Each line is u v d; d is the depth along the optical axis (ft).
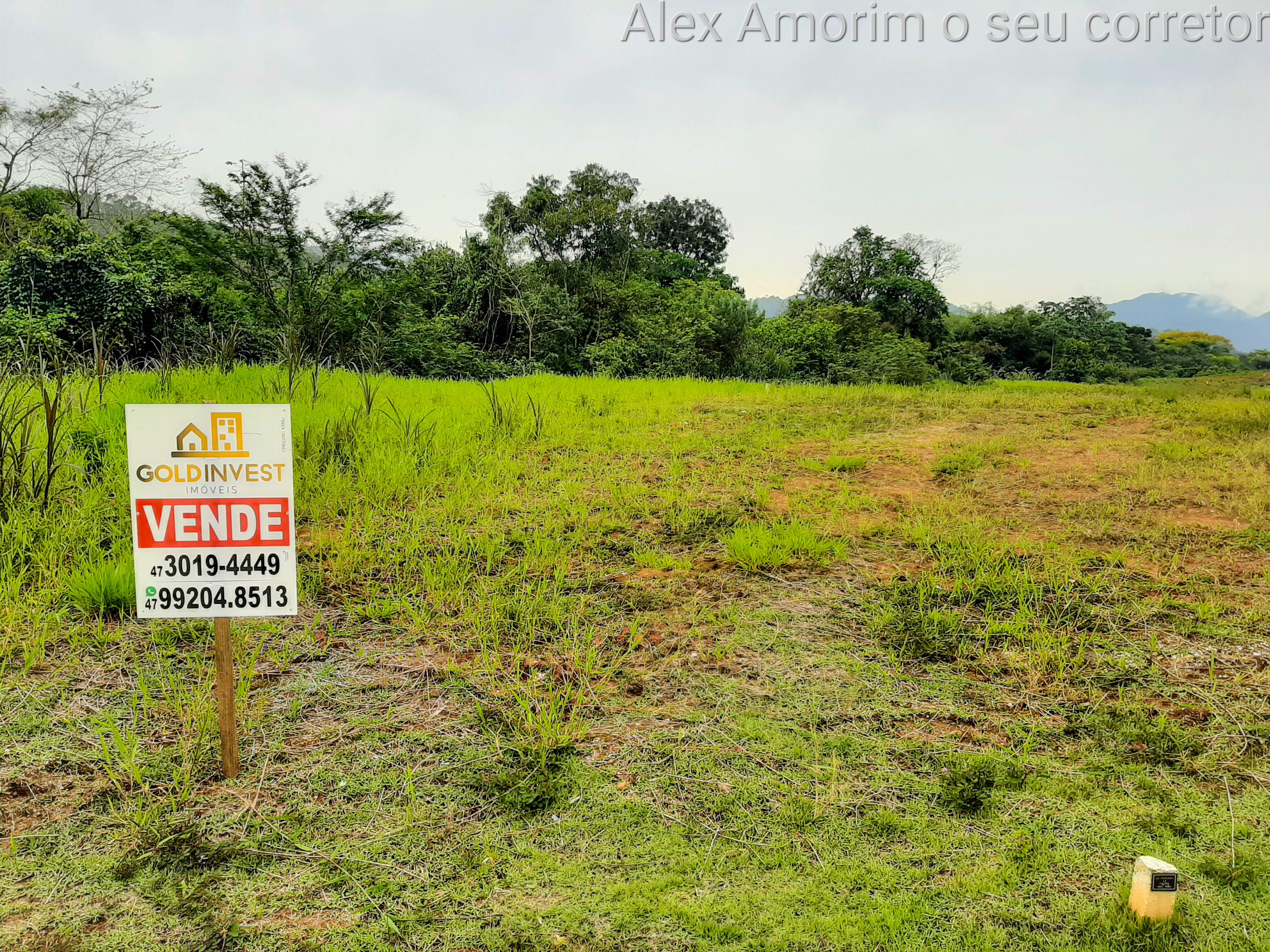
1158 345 205.57
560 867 8.43
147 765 9.98
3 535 15.40
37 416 21.11
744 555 16.75
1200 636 13.50
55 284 56.95
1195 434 30.96
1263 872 8.21
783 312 153.69
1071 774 9.96
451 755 10.34
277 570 9.39
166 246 75.20
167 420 9.12
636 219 129.08
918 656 12.97
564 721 11.12
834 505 21.04
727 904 7.91
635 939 7.50
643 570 16.63
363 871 8.36
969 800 9.47
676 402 41.73
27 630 12.85
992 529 18.92
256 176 73.72
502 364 97.81
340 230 79.66
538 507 20.63
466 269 106.73
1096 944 7.31
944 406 41.78
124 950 7.35
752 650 13.16
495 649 13.08
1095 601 14.83
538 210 118.32
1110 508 20.34
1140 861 7.56
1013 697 11.76
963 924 7.64
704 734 10.84
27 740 10.41
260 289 76.79
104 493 18.35
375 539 17.63
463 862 8.50
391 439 25.55
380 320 82.12
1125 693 11.82
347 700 11.57
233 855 8.54
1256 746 10.50
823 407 40.91
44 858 8.46
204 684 11.75
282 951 7.36
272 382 33.27
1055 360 174.40
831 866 8.44
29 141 80.79
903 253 148.36
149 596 9.35
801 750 10.50
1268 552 17.19
